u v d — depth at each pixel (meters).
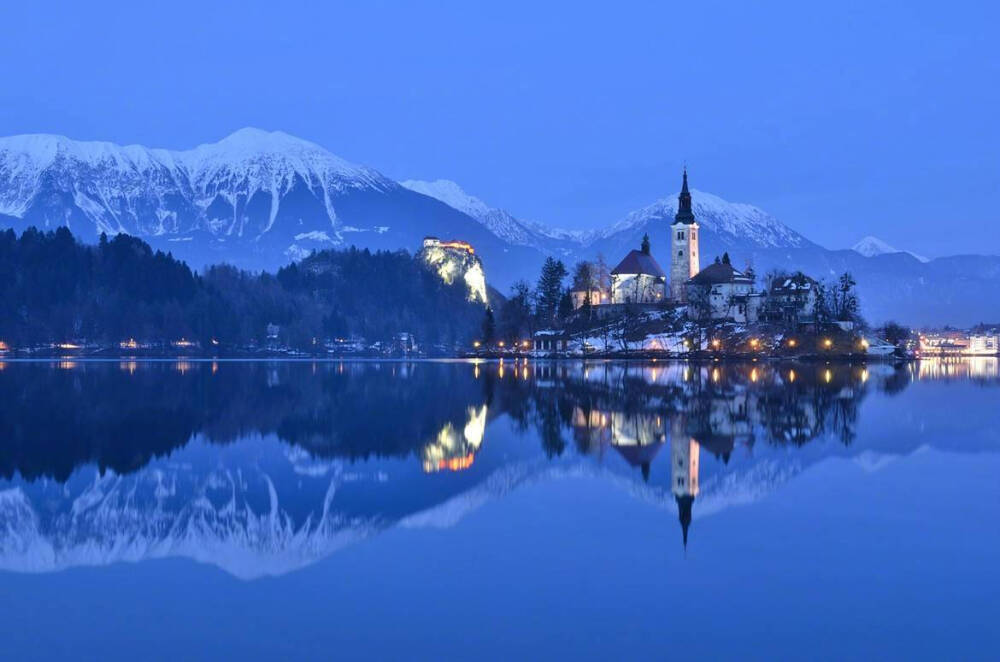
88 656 31.98
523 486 60.88
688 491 58.62
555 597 37.25
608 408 117.06
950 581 38.78
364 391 156.25
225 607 36.56
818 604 36.09
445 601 36.84
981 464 69.06
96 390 158.88
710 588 38.09
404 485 61.66
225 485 62.22
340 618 35.12
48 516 52.88
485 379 193.75
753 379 184.25
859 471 66.00
